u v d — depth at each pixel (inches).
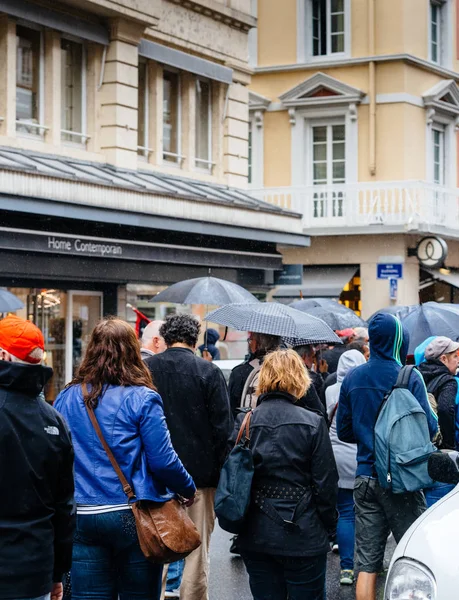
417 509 299.4
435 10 1338.6
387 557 424.8
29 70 766.5
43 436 203.5
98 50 816.9
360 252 1233.4
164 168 891.4
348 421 310.0
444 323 503.5
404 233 1210.0
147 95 881.5
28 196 674.8
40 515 203.3
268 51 1322.6
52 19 759.7
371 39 1262.3
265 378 266.5
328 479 257.6
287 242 963.3
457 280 1269.7
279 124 1316.4
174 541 236.5
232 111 975.6
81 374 246.5
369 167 1269.7
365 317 1232.8
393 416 291.9
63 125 798.5
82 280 761.6
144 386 244.4
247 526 259.6
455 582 196.9
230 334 954.7
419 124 1286.9
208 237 886.4
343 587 377.4
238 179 983.6
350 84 1279.5
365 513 304.3
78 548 240.8
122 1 800.3
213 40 941.2
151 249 799.1
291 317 393.7
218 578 393.1
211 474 315.9
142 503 237.5
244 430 263.9
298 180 1304.1
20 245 681.6
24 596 198.2
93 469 239.1
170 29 885.2
